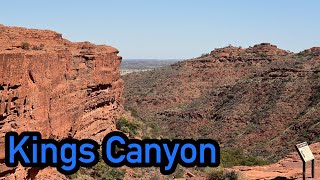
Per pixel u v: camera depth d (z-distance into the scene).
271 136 76.69
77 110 30.06
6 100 19.31
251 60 129.62
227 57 134.12
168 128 94.69
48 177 24.44
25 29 31.44
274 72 102.12
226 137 82.44
